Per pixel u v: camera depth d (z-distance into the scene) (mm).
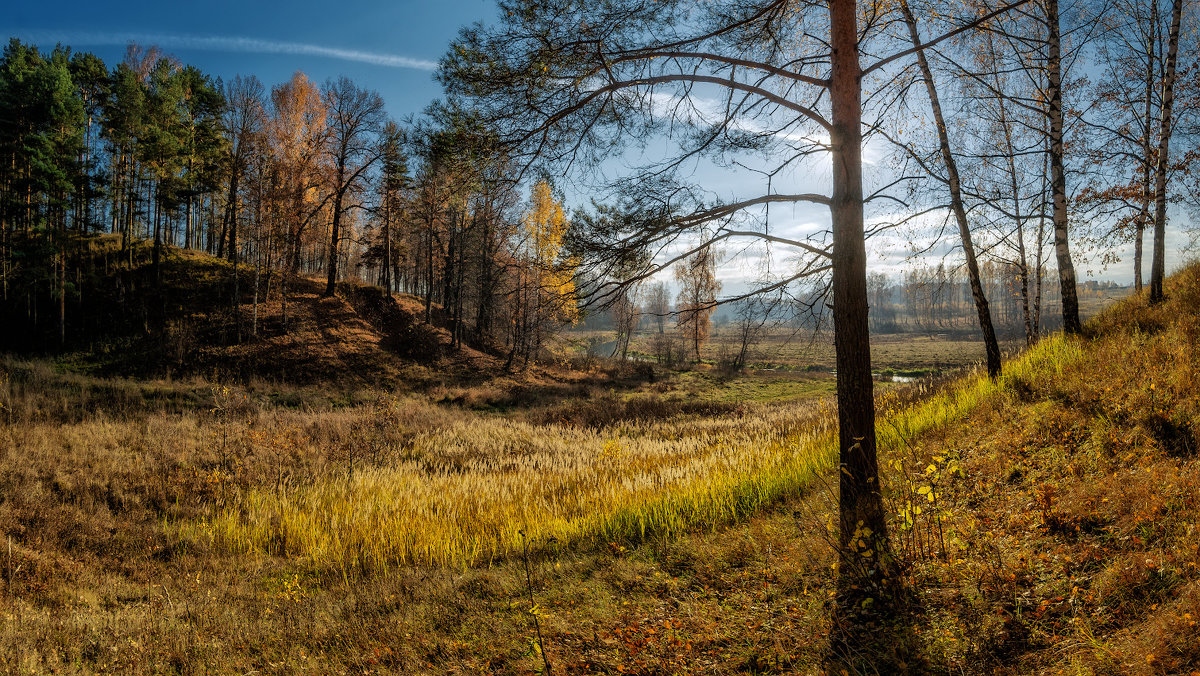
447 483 11383
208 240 47656
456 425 19047
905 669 3361
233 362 28109
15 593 6535
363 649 4910
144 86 37000
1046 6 9906
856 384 4586
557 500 9266
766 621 4312
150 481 11188
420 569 6789
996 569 4023
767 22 5309
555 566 6332
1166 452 4742
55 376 23047
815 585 4676
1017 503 5055
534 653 4312
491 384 31719
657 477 9555
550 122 5156
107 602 6586
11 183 32094
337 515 9219
